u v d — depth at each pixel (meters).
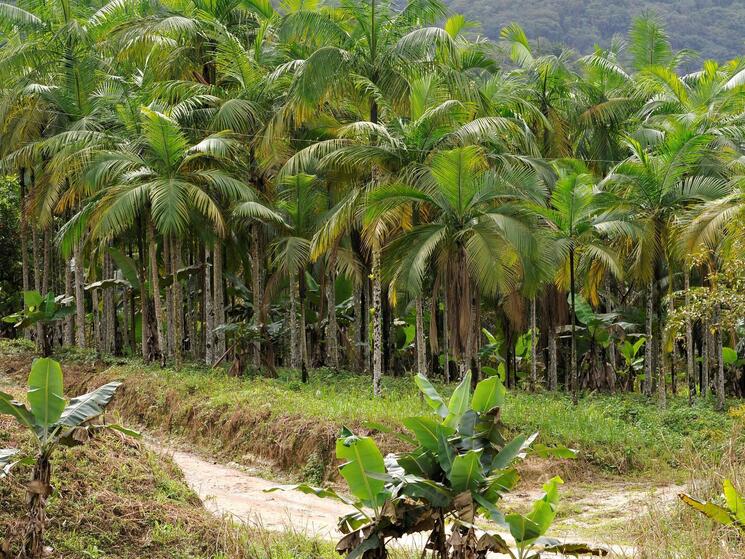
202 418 20.98
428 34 21.66
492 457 9.70
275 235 27.86
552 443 18.53
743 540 10.50
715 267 24.80
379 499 9.13
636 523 13.05
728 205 20.41
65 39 27.12
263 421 19.61
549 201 24.25
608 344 29.25
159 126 23.25
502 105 25.94
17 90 27.27
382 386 24.47
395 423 18.28
